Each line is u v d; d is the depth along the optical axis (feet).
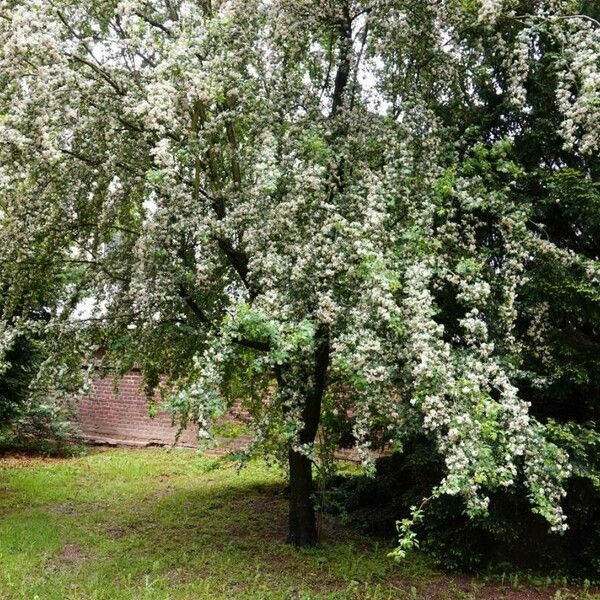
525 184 21.65
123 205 21.01
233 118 19.19
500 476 13.75
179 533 25.18
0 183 15.89
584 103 15.98
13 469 39.11
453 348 17.98
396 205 18.60
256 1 20.01
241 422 27.81
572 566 20.75
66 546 23.24
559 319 20.74
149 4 19.85
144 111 16.44
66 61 17.06
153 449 48.83
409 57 22.30
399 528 13.71
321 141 18.53
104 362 23.27
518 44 18.65
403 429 17.25
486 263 19.61
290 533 23.89
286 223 18.11
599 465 19.31
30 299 22.44
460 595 19.06
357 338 15.64
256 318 15.52
